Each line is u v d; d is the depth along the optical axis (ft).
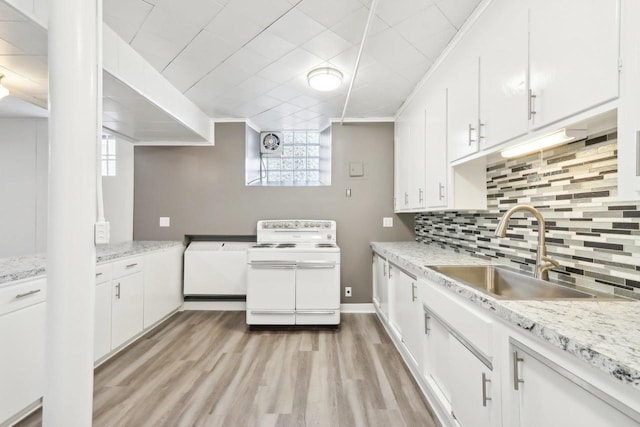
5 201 10.64
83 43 3.43
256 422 5.36
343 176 11.89
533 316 3.03
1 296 4.92
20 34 4.82
